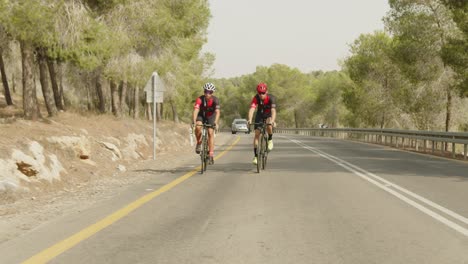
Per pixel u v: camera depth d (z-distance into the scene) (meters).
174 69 34.19
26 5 15.67
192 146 30.84
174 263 4.89
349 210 7.75
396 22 36.41
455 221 6.95
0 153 10.93
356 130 41.06
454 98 35.94
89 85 33.78
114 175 14.34
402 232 6.24
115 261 4.97
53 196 10.44
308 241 5.76
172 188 10.28
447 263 4.90
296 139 40.28
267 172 13.49
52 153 13.28
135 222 6.84
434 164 16.30
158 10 24.73
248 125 12.81
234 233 6.15
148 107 41.97
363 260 4.99
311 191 9.83
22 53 17.70
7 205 9.25
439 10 33.94
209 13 30.91
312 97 102.12
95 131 19.23
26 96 17.64
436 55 34.06
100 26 18.78
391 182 11.35
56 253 5.26
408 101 38.47
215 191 9.83
